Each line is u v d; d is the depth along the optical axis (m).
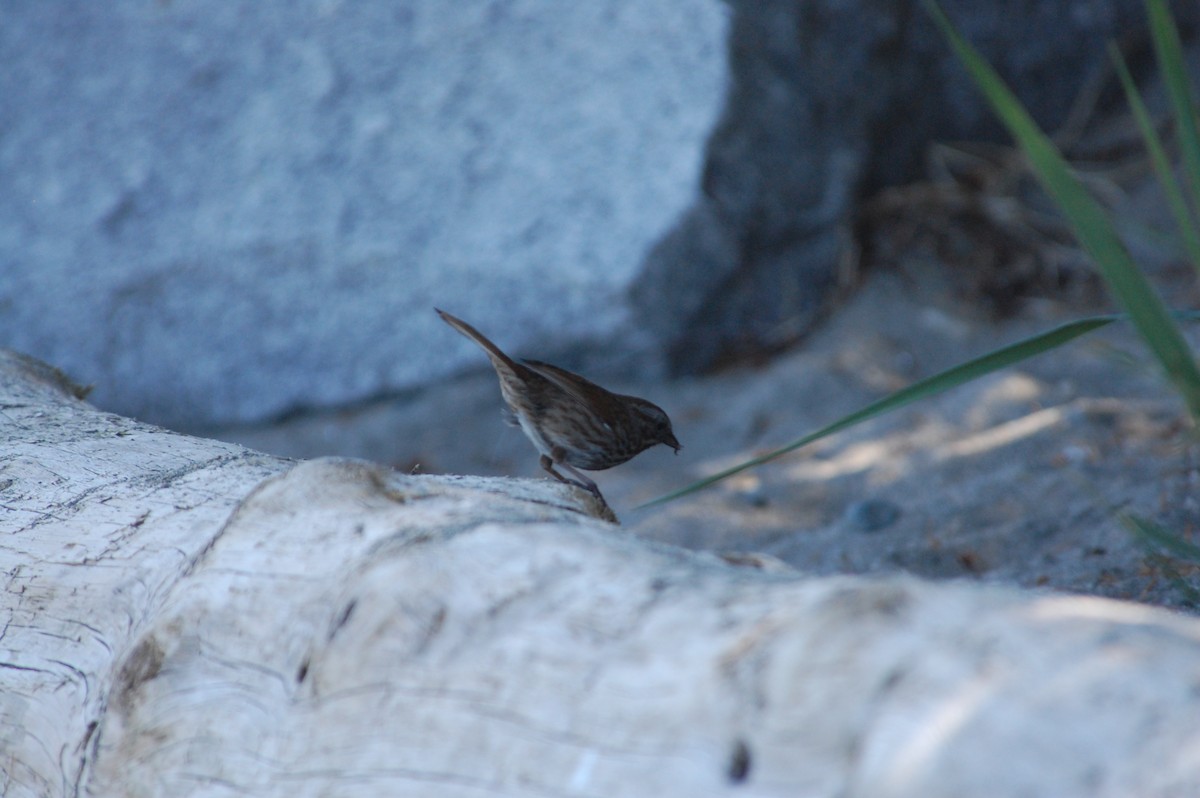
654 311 13.13
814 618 3.09
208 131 14.20
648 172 13.30
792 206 13.91
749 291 13.67
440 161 13.66
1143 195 14.82
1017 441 10.40
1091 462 9.66
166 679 4.30
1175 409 10.38
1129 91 5.44
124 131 14.36
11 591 5.18
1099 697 2.65
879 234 14.71
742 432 12.15
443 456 12.71
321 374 13.77
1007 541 8.73
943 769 2.67
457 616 3.71
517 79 13.93
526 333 13.40
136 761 4.22
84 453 6.08
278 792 3.79
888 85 15.01
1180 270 13.50
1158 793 2.50
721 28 13.67
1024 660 2.78
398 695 3.65
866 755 2.80
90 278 13.78
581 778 3.21
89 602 4.97
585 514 4.69
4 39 15.10
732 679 3.11
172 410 13.97
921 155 15.54
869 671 2.91
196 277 13.70
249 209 13.69
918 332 13.32
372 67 14.14
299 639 4.08
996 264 14.28
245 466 5.64
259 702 4.06
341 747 3.70
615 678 3.33
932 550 8.88
